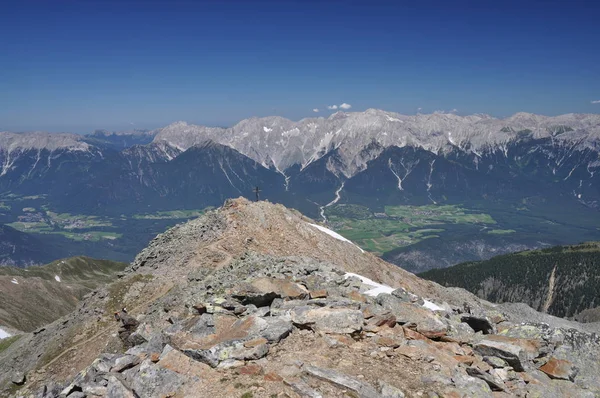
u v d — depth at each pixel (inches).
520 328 1135.0
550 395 865.5
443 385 831.1
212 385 821.2
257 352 916.6
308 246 2982.3
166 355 919.7
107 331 1972.2
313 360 908.6
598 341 1053.8
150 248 2800.2
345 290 1427.2
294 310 1127.6
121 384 870.4
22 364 2122.3
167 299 1855.3
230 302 1244.5
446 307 1471.5
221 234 2662.4
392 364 906.7
